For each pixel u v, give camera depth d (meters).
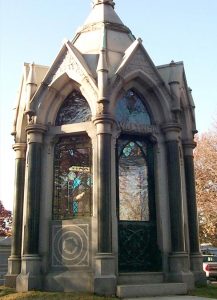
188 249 17.66
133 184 16.88
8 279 16.66
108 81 16.36
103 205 14.98
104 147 15.59
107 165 15.44
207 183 42.19
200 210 41.59
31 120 16.95
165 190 16.89
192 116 19.59
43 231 15.99
